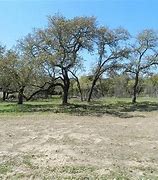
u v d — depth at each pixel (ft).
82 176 34.78
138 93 282.36
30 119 93.81
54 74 140.26
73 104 155.22
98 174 35.63
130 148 49.98
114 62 168.35
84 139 57.31
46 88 151.02
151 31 178.19
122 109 138.21
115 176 34.88
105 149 48.85
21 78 135.33
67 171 36.73
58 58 132.16
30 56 137.28
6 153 45.96
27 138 58.54
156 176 35.29
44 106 140.97
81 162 40.86
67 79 148.05
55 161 41.24
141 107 150.92
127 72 181.88
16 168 37.96
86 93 260.01
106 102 183.62
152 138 59.77
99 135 62.39
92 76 192.03
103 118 101.19
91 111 124.26
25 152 46.65
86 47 142.82
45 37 137.59
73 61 138.41
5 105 144.36
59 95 239.91
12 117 98.99
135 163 40.78
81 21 138.31
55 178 34.17
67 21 137.08
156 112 126.11
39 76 133.59
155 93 278.26
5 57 135.64
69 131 67.82
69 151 47.19
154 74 195.11
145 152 47.21
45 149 48.60
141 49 179.32
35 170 37.09
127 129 72.79
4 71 133.39
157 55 181.16
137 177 34.78
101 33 149.89
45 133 64.80
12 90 148.77
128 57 165.68
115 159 42.68
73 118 98.99
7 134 63.21
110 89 278.05
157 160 42.52
